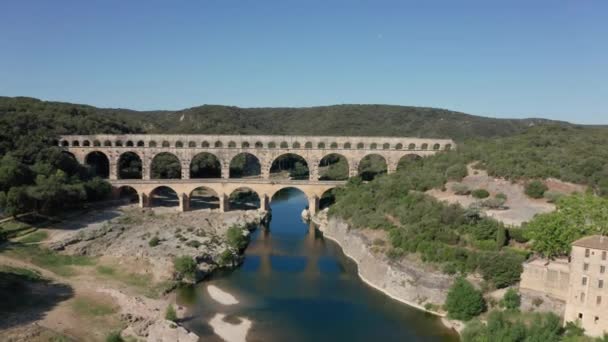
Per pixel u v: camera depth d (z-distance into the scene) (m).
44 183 115.88
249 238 126.44
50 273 87.31
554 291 70.06
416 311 78.31
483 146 142.62
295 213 162.00
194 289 87.56
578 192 102.25
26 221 110.44
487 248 82.75
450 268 80.06
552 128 169.62
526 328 62.38
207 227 127.38
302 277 95.50
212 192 184.38
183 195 146.75
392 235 96.94
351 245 110.69
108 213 131.75
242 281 92.81
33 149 137.12
